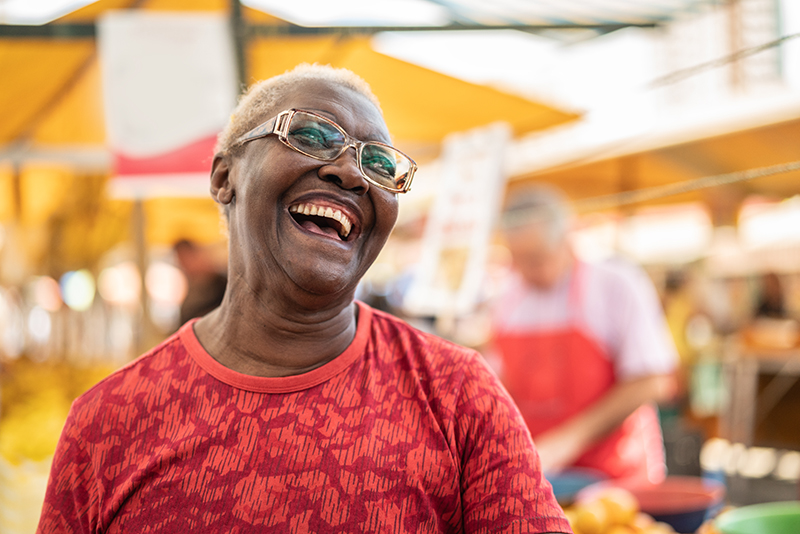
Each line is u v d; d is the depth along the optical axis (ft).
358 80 3.62
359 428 3.14
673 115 14.21
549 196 8.78
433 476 3.10
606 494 5.67
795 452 19.26
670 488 6.19
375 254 3.43
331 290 3.17
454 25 7.50
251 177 3.26
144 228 13.74
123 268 25.86
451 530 3.19
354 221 3.31
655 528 5.40
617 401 7.99
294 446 3.09
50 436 8.03
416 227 18.45
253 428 3.14
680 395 16.15
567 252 8.67
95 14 9.11
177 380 3.35
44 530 3.30
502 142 8.32
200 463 3.09
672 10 8.14
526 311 8.89
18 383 11.31
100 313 18.08
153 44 7.62
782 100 12.66
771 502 16.35
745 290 24.88
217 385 3.28
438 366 3.38
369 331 3.54
